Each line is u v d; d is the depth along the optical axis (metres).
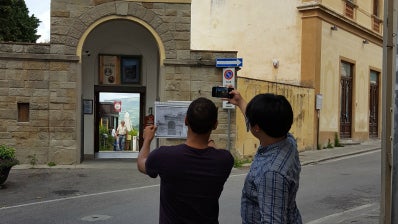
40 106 15.33
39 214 8.97
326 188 11.97
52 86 15.37
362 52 27.16
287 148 2.92
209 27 24.72
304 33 22.20
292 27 22.58
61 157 15.42
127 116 17.97
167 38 16.02
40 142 15.32
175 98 16.05
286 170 2.79
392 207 3.74
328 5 23.00
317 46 22.05
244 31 23.94
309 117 21.62
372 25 28.38
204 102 3.35
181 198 3.17
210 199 3.22
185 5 16.02
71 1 15.50
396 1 3.91
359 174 14.50
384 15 4.02
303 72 22.19
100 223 8.19
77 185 12.21
